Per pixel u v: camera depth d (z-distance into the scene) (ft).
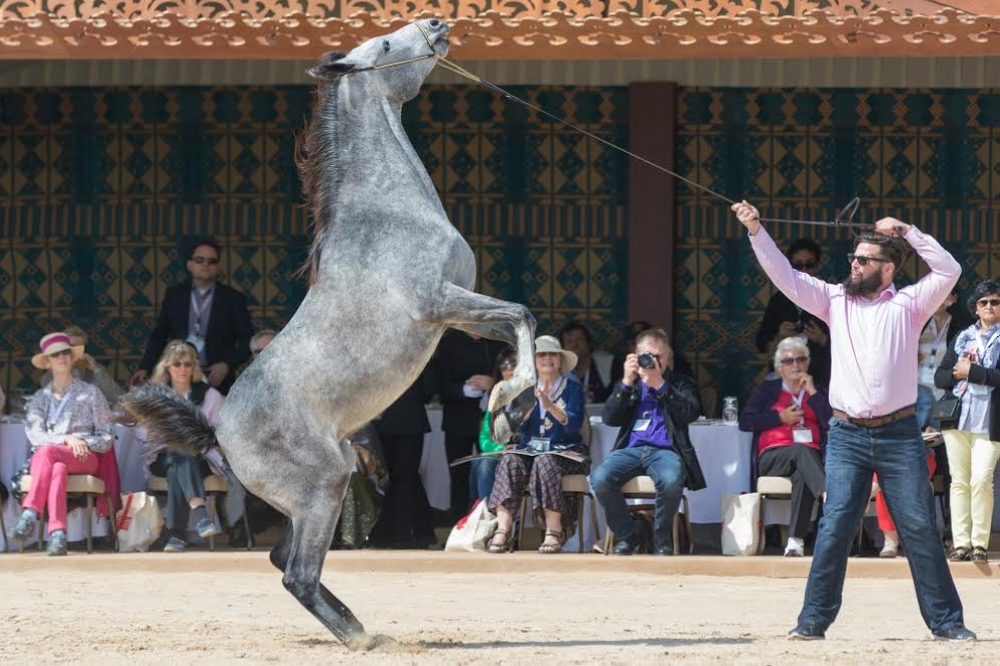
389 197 32.78
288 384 32.24
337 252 32.55
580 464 52.29
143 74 69.15
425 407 57.00
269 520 57.62
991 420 49.44
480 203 69.05
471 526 52.80
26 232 69.46
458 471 56.75
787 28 53.31
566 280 68.85
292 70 68.85
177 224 69.26
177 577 48.75
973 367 49.24
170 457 53.57
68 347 53.62
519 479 52.08
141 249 69.26
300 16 53.06
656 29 53.62
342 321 32.17
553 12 53.42
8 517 54.13
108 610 40.32
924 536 32.83
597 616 39.29
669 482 50.60
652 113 68.03
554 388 53.01
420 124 69.15
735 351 68.33
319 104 33.58
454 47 54.03
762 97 68.69
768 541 56.39
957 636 32.94
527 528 57.11
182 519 53.52
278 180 69.05
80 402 53.26
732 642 32.89
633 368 51.60
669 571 49.44
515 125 69.00
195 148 69.36
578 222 68.85
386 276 32.09
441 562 50.03
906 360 32.48
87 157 69.46
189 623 37.45
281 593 44.60
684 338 68.59
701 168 68.74
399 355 32.14
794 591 45.37
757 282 68.49
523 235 68.95
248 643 32.99
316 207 33.17
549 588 45.83
